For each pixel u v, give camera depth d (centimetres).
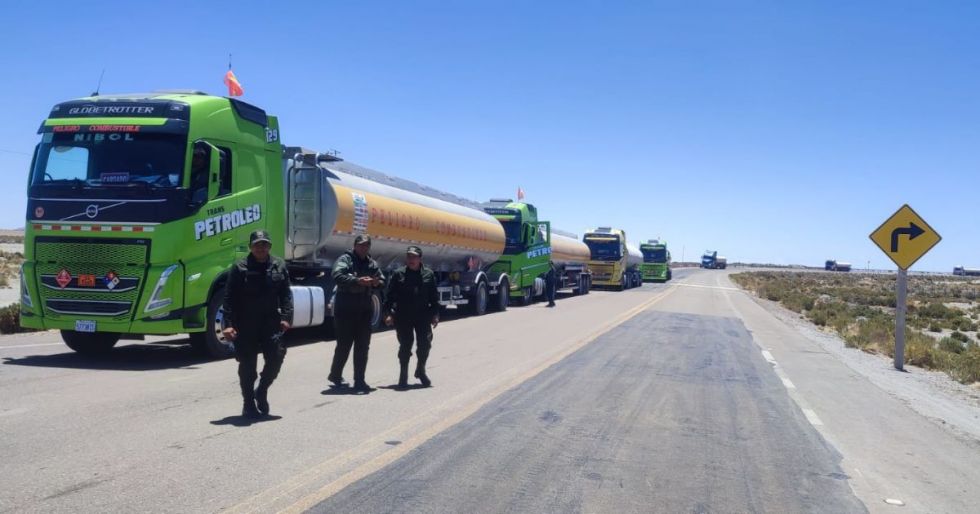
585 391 1088
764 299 5134
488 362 1354
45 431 727
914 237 1675
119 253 1146
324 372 1165
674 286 6384
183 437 726
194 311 1206
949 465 784
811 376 1416
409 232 1944
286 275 827
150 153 1176
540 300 3681
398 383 1080
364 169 1869
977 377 1577
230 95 1455
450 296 2347
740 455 763
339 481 608
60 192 1161
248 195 1316
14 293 2711
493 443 755
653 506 589
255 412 823
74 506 524
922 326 3244
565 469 677
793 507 605
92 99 1223
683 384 1203
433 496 582
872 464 764
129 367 1156
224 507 535
